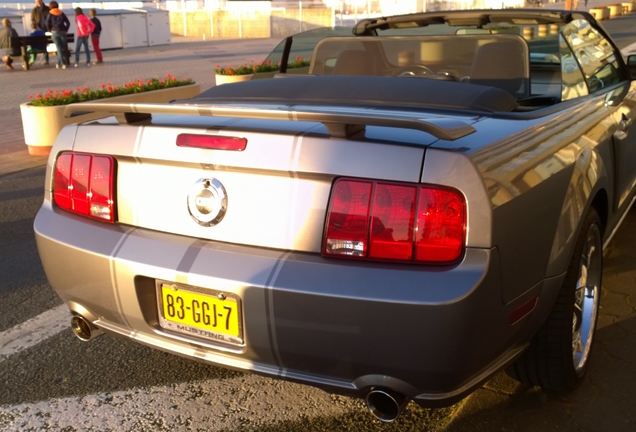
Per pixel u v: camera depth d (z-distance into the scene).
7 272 4.61
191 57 23.28
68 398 2.97
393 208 2.04
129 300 2.42
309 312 2.09
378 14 37.59
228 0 37.75
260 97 3.08
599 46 3.85
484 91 2.88
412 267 2.04
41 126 8.62
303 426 2.72
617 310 3.61
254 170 2.21
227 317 2.25
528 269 2.26
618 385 2.91
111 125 2.56
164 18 30.28
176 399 2.95
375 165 2.07
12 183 7.30
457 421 2.68
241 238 2.25
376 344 2.05
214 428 2.72
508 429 2.63
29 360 3.32
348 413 2.81
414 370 2.06
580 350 2.91
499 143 2.22
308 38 8.08
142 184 2.44
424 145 2.08
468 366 2.09
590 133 2.97
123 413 2.85
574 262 2.62
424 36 3.45
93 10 21.23
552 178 2.42
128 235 2.44
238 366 2.30
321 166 2.11
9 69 19.89
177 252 2.31
